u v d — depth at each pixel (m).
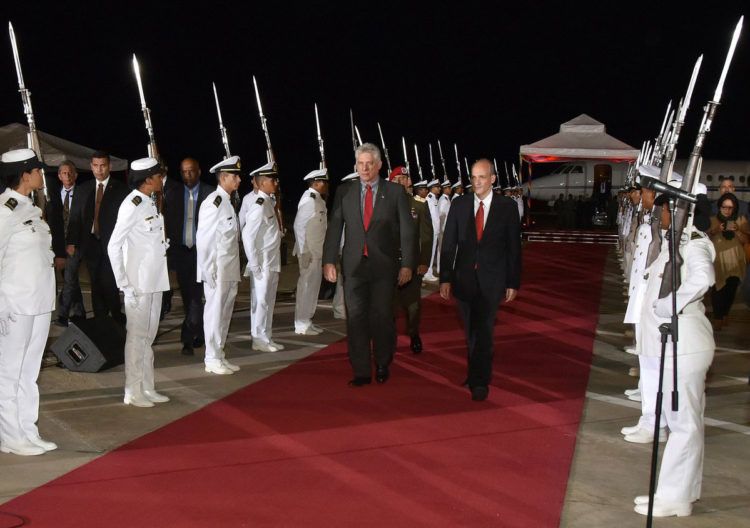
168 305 10.50
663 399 4.99
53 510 4.74
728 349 10.05
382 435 6.25
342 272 7.86
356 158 7.75
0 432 5.73
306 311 10.22
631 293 7.11
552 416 6.89
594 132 26.89
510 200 7.20
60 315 10.42
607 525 4.70
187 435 6.17
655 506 4.86
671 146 5.45
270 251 9.16
